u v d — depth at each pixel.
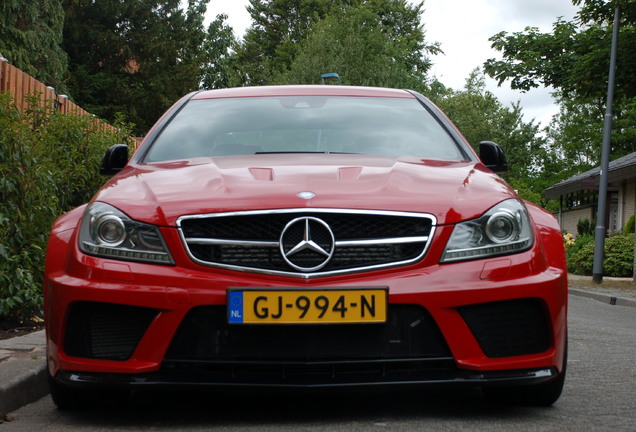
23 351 4.91
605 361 5.77
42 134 8.42
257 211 3.54
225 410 3.85
